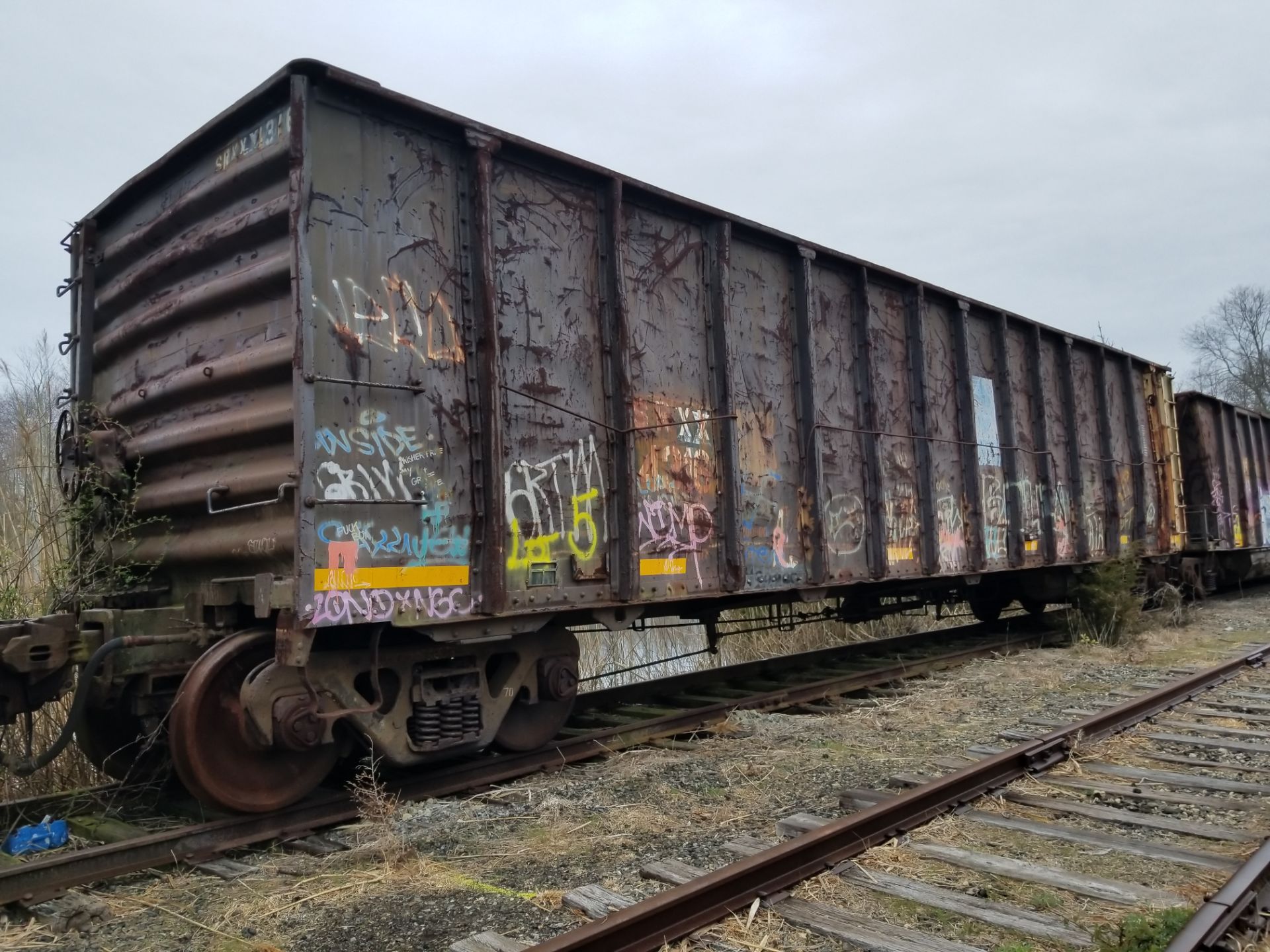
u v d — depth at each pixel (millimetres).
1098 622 12648
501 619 5977
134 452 6422
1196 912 3547
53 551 6785
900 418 9914
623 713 8250
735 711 8094
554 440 6375
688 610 7988
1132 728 7227
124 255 6703
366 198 5453
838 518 8883
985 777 5629
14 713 4805
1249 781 5805
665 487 7145
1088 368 14117
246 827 5043
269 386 5379
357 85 5262
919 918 3812
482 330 5891
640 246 7227
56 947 3793
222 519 5715
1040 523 12328
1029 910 3834
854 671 10242
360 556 5168
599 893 4023
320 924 3934
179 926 3979
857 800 5512
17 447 7734
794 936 3646
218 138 5793
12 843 4918
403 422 5480
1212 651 11742
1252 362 57281
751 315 8211
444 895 4172
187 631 5660
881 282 9867
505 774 6207
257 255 5527
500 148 6109
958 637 13336
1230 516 18812
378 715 5539
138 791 5945
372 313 5395
